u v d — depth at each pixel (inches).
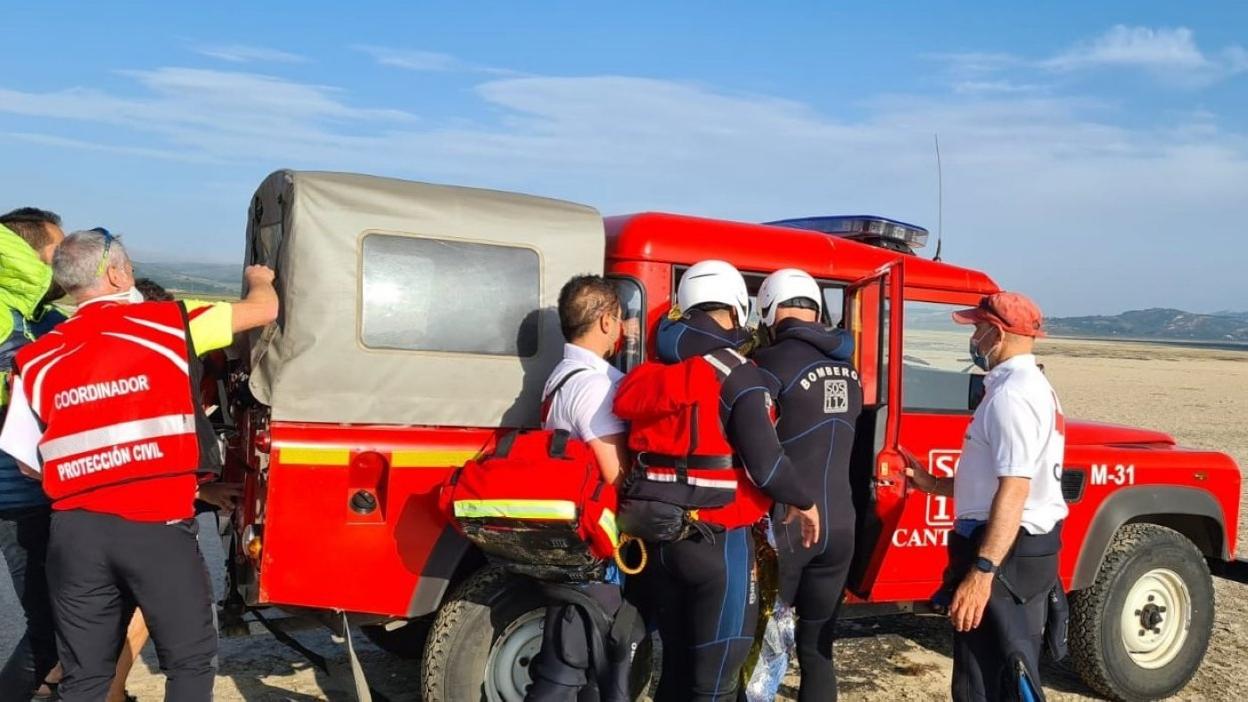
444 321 163.2
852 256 199.5
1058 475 152.7
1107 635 217.5
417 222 161.9
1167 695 225.6
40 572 161.0
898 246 224.5
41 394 137.4
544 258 170.2
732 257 185.9
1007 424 146.3
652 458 139.9
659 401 137.1
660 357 153.7
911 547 198.8
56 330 141.3
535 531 138.9
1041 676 239.6
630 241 179.5
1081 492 214.4
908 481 187.5
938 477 186.4
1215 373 2113.7
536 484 138.1
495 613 159.5
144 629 181.8
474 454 161.8
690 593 142.8
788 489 140.1
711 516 138.8
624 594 152.3
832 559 163.8
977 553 149.6
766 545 152.6
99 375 136.3
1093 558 215.6
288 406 152.9
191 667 141.0
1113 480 219.0
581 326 152.7
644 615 152.9
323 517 152.0
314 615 162.6
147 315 139.9
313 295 154.6
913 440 200.1
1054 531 153.4
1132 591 221.9
